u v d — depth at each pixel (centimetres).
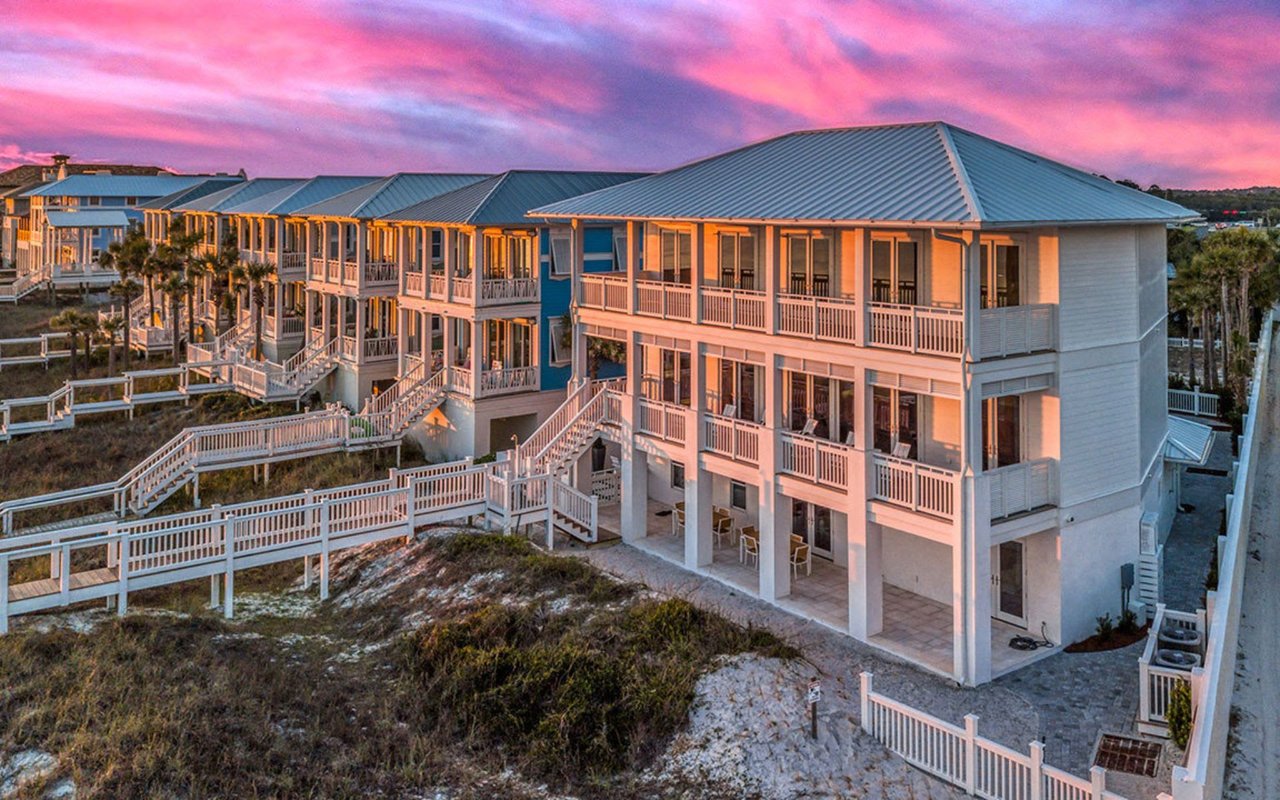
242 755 1555
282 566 2683
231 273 4756
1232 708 1841
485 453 3400
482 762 1636
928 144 2280
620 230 3647
